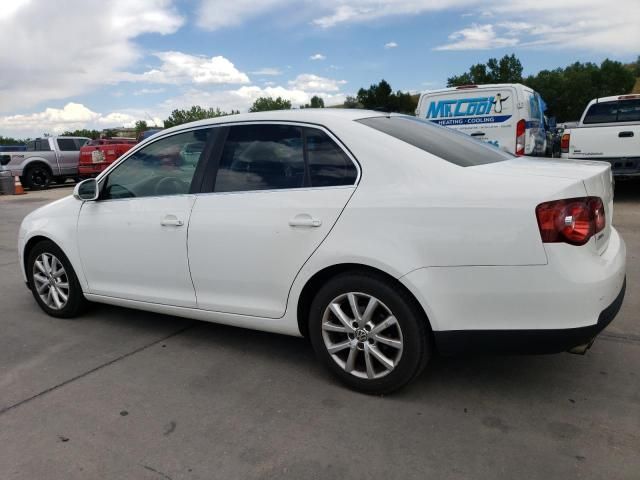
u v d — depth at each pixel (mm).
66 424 2953
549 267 2586
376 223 2926
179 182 3799
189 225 3623
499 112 9797
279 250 3256
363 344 3090
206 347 3959
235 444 2713
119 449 2703
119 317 4695
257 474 2475
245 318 3521
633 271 5402
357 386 3164
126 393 3287
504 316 2707
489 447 2607
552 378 3271
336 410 3002
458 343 2826
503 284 2670
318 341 3254
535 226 2592
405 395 3137
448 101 10203
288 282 3268
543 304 2625
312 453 2613
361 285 3010
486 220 2672
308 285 3262
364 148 3094
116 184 4172
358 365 3199
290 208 3211
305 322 3410
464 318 2779
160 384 3393
